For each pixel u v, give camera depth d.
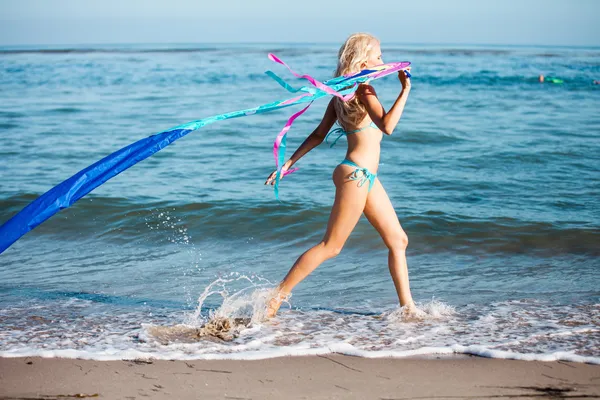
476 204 7.28
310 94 3.67
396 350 3.40
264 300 4.01
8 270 5.39
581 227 6.31
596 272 5.14
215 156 10.46
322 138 4.06
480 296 4.55
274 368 3.18
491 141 11.56
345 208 3.77
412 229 6.30
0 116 15.82
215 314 4.07
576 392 2.87
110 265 5.50
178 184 8.41
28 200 7.73
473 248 5.85
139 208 7.16
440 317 4.02
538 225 6.37
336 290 4.75
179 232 6.46
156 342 3.56
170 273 5.25
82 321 4.04
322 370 3.15
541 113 16.31
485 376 3.06
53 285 4.96
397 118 3.57
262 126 14.02
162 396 2.85
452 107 17.72
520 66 42.97
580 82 28.06
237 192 7.93
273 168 9.50
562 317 3.98
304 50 85.50
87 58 55.41
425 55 65.69
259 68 38.25
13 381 3.02
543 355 3.27
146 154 3.52
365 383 3.00
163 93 22.20
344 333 3.72
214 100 19.88
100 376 3.08
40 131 13.36
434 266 5.37
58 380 3.03
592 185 8.19
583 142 11.34
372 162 3.79
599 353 3.31
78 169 9.57
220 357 3.31
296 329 3.80
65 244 6.15
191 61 48.44
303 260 3.91
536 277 5.03
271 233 6.38
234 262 5.53
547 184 8.26
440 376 3.07
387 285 4.86
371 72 3.59
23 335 3.74
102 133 13.20
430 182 8.41
